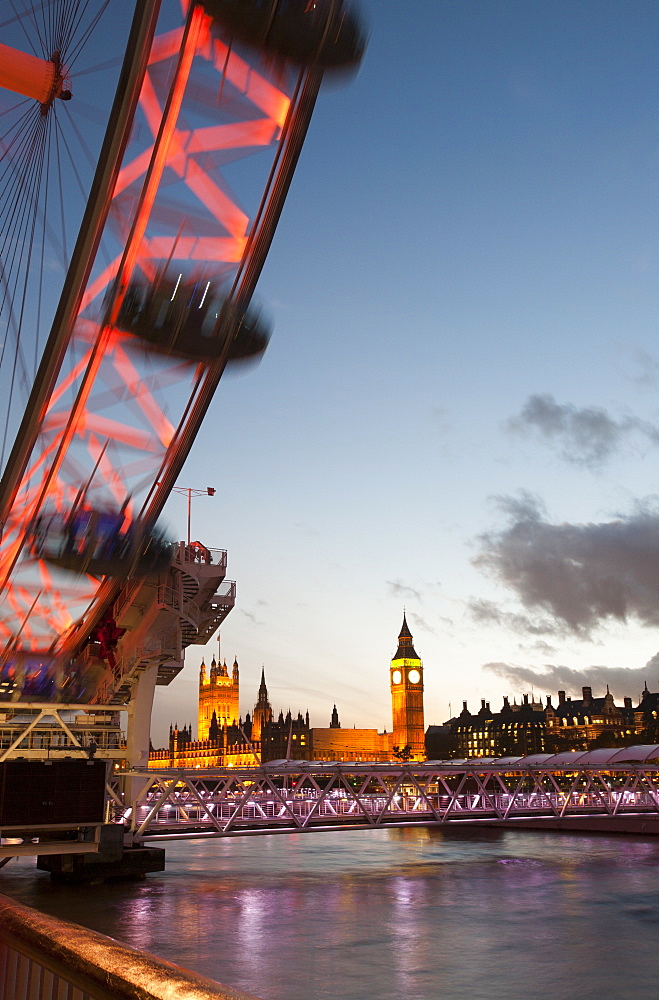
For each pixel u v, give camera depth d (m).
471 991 32.03
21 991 3.90
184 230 29.55
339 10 25.09
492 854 76.75
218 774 60.34
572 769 82.69
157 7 25.33
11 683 53.19
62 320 30.89
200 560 69.31
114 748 62.97
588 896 51.62
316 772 64.94
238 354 32.38
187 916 44.28
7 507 36.53
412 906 48.66
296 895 52.19
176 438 35.16
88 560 37.72
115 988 3.10
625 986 32.59
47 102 29.09
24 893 49.97
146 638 64.06
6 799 49.00
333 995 31.31
